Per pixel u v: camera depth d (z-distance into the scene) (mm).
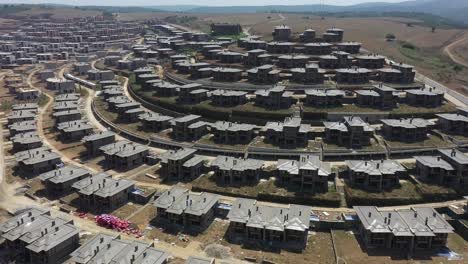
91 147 158375
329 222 108125
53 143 170250
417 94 177625
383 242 99438
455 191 119375
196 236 104875
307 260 95062
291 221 102938
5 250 100250
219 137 161000
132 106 196375
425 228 98688
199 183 131875
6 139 176750
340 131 149500
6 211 118938
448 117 157500
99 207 119812
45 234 98000
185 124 164375
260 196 122875
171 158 137500
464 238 103938
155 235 105062
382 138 153875
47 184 128875
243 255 96875
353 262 93688
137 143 168750
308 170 123875
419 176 129875
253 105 183000
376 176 122812
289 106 180000
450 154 129375
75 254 90688
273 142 154125
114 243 93625
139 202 123812
